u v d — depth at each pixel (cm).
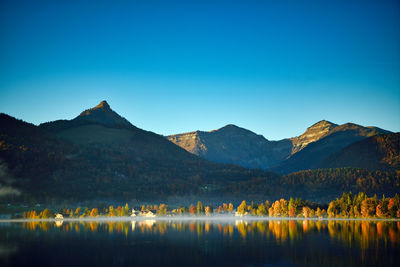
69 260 15038
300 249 17150
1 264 14325
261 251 16838
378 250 16500
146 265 14125
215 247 18150
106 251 17075
